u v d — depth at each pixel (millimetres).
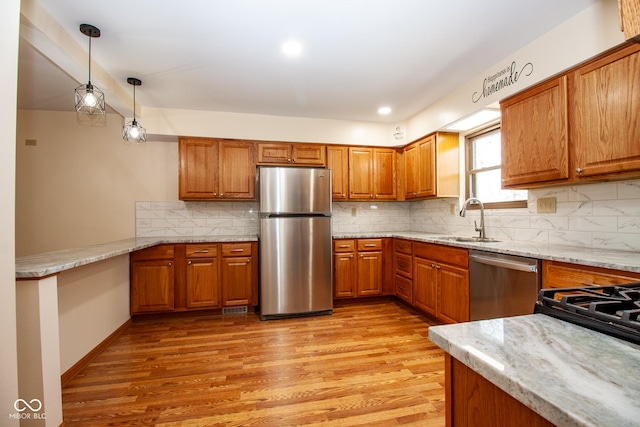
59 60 2018
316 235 3230
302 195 3201
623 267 1371
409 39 2057
